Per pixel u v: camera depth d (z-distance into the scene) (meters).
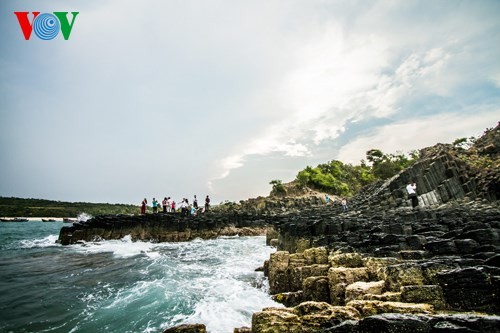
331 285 6.34
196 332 5.21
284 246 13.86
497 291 3.89
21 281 10.78
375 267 6.04
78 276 11.49
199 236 25.23
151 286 9.49
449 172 25.42
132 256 16.48
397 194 26.42
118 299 8.33
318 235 11.45
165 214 26.94
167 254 16.98
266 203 44.03
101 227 26.17
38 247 21.78
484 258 5.48
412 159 52.91
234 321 6.44
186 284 9.66
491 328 2.83
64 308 7.72
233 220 28.50
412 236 7.80
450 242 6.59
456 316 3.09
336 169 60.09
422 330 3.11
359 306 4.36
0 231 36.50
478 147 33.94
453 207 21.00
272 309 4.69
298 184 52.50
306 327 4.12
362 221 14.06
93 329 6.36
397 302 4.35
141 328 6.30
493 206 19.58
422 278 4.84
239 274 11.23
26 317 7.15
